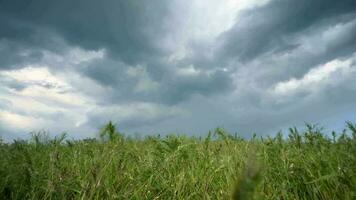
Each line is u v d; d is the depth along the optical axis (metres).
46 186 3.20
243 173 0.63
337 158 3.18
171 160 4.01
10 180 3.21
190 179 3.42
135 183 3.40
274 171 3.36
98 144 5.31
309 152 3.70
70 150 4.99
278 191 3.06
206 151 4.28
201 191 3.22
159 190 3.35
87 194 3.14
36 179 3.26
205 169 3.61
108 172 3.51
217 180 3.41
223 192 3.08
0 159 4.01
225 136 4.94
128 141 5.85
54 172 3.44
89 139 5.52
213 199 3.17
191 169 3.70
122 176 3.46
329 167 3.07
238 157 3.87
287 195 2.90
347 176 2.84
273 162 3.59
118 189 3.38
